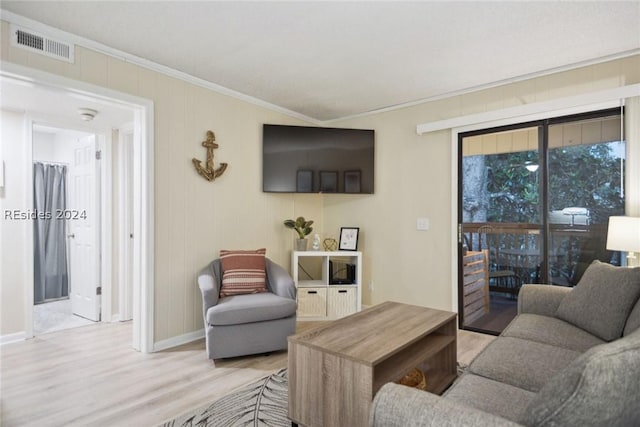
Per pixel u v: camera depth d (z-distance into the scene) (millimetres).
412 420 942
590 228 2984
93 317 3910
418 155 3902
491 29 2418
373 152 4219
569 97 2936
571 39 2543
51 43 2410
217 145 3461
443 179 3723
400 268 4023
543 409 878
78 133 4566
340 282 4047
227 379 2475
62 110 3436
